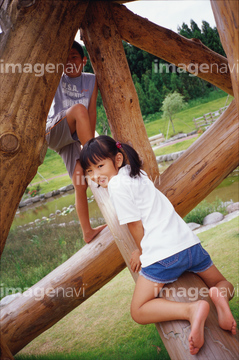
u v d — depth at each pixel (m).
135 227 1.89
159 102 24.83
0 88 1.66
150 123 23.36
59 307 3.05
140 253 2.13
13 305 3.08
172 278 1.86
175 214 1.98
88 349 3.22
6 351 1.91
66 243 7.31
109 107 2.66
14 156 1.64
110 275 3.03
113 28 2.65
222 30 1.33
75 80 2.81
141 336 3.20
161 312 1.75
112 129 2.70
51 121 2.76
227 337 1.68
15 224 11.79
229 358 1.59
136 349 3.01
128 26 2.74
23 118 1.68
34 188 17.00
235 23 1.25
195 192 2.81
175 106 20.08
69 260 3.10
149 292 1.83
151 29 2.84
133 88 2.66
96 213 9.66
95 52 2.63
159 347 2.94
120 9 2.72
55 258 6.55
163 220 1.90
